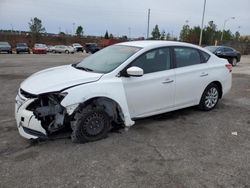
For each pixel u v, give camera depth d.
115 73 4.88
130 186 3.45
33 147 4.45
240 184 3.55
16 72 13.39
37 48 41.00
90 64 5.47
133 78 5.02
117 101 4.77
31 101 4.36
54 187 3.40
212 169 3.90
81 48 51.75
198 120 5.94
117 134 5.03
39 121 4.31
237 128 5.53
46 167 3.84
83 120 4.53
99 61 5.44
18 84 9.80
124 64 4.99
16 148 4.41
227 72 6.79
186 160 4.14
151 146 4.58
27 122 4.32
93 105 4.69
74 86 4.45
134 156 4.22
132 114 5.17
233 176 3.73
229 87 6.94
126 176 3.67
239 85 10.54
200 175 3.74
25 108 4.40
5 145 4.50
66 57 30.12
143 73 5.18
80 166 3.89
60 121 4.43
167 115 6.21
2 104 6.94
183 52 5.94
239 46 49.25
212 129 5.44
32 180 3.54
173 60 5.70
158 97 5.42
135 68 4.77
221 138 5.01
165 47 5.62
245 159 4.22
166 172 3.79
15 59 24.11
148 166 3.94
